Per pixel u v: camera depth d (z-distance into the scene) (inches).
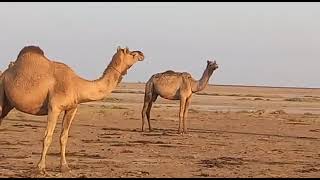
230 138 1284.4
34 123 1590.8
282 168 832.9
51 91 692.1
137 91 5605.3
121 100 3331.7
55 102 688.4
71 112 715.4
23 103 698.8
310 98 4992.6
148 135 1309.1
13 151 937.5
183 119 1403.8
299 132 1524.4
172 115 2079.2
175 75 1422.2
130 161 860.6
